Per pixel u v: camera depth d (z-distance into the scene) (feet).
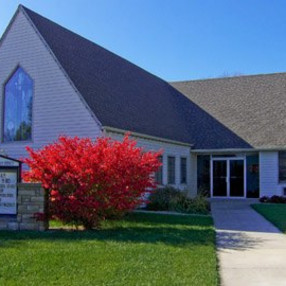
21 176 44.34
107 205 41.27
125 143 43.98
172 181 82.17
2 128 69.41
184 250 30.99
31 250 30.42
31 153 41.70
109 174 40.86
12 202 41.88
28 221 41.42
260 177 86.12
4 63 69.62
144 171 42.80
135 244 32.96
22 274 24.34
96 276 23.94
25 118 67.97
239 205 73.20
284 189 84.69
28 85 67.87
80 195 40.75
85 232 39.45
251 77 103.91
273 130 87.92
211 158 93.09
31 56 67.62
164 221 49.01
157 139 74.95
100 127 61.21
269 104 94.68
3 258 27.91
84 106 62.75
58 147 43.11
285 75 100.83
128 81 85.20
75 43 75.66
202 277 24.12
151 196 65.10
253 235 40.32
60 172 41.19
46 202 41.27
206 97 103.04
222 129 92.48
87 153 41.32
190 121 96.94
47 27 71.00
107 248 31.27
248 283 24.11
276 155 85.35
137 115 75.10
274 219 51.47
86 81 67.87
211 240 35.65
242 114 94.68
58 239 35.24
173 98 104.88
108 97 70.38
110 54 87.20
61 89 64.85
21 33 68.69
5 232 39.27
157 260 27.78
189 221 49.32
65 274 24.36
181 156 86.48
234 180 91.09
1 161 42.22
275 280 24.73
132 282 22.91
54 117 65.16
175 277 23.98
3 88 69.62
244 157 90.43
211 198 89.97
